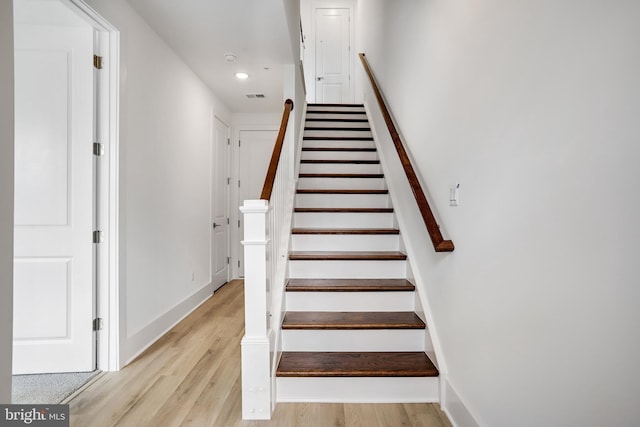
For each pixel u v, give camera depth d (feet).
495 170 4.18
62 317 6.91
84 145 6.91
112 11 6.84
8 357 3.37
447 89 5.75
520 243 3.67
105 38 7.04
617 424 2.51
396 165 9.66
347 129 14.02
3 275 3.32
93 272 6.97
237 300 12.52
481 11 4.54
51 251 6.86
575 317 2.91
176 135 10.01
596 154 2.66
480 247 4.56
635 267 2.35
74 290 6.91
